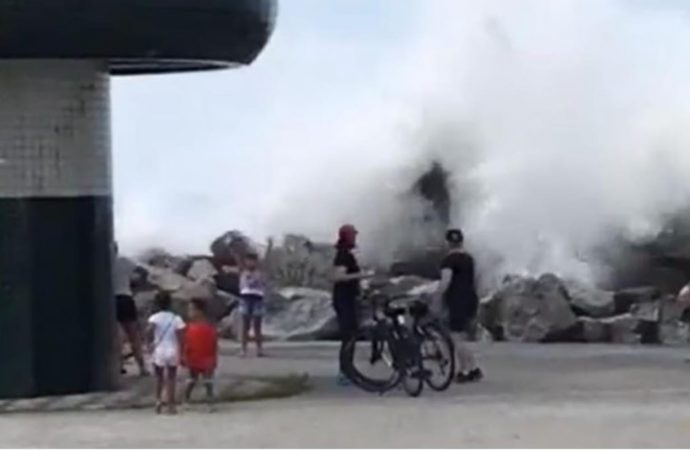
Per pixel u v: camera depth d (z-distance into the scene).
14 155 20.38
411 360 21.33
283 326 30.58
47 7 19.61
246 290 27.28
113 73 22.67
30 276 20.36
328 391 21.64
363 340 21.78
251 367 24.83
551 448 16.36
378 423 18.36
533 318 29.70
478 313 29.73
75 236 20.58
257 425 18.36
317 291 31.88
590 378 22.94
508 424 18.12
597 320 29.89
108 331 20.91
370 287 30.25
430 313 21.97
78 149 20.61
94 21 19.78
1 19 19.53
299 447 16.70
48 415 19.52
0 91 20.36
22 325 20.33
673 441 16.77
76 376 20.55
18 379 20.33
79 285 20.59
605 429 17.64
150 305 27.97
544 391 21.38
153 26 20.02
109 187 20.98
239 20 20.61
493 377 23.14
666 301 31.02
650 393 21.00
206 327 20.28
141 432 17.97
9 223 20.34
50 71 20.48
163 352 19.62
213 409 19.78
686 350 27.67
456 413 19.12
